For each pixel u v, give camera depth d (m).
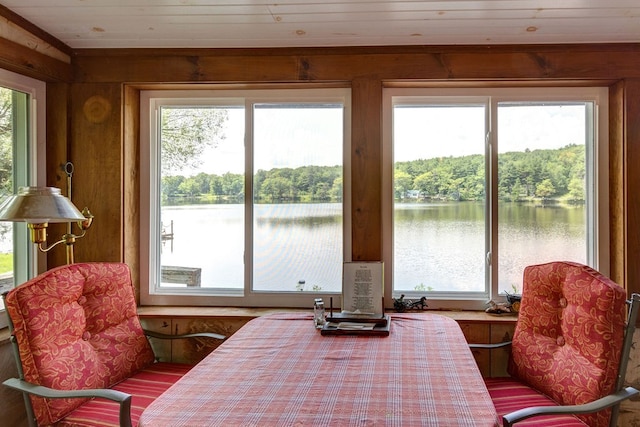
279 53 2.29
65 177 2.32
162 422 1.07
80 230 2.33
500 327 2.16
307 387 1.28
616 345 1.47
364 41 2.20
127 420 1.34
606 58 2.17
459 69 2.23
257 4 1.80
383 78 2.26
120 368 1.89
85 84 2.33
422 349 1.61
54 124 2.31
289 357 1.53
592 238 2.34
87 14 1.90
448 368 1.42
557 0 1.74
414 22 1.96
